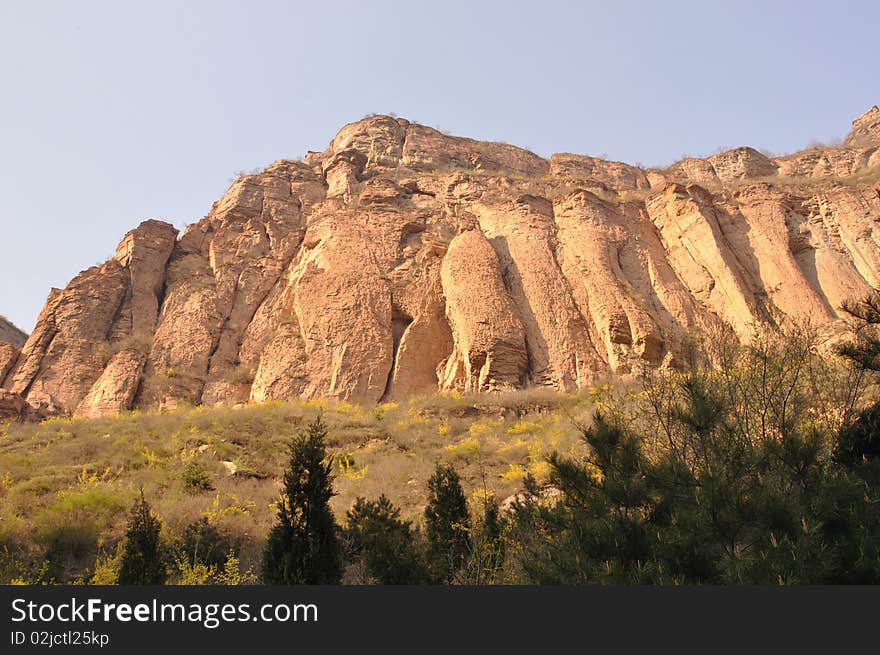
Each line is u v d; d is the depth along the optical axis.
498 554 11.59
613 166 64.75
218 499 17.02
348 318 34.06
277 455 21.61
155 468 19.94
